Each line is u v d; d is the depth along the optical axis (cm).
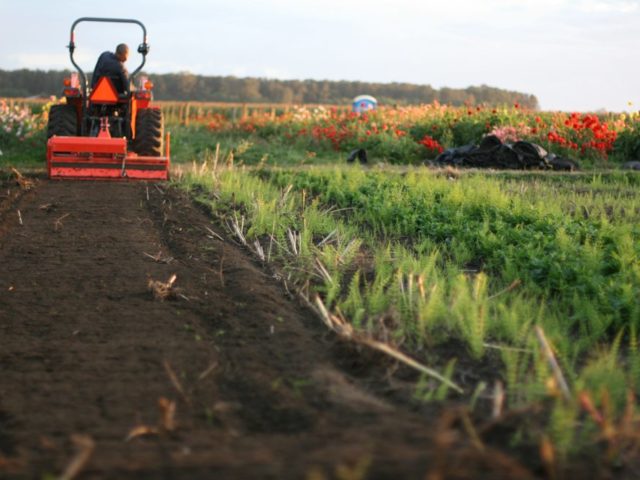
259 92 8512
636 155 1839
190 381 395
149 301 543
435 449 285
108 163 1196
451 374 412
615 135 1841
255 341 459
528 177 1400
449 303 522
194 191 1119
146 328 482
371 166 1673
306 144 2330
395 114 2478
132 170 1200
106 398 369
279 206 940
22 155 1802
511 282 618
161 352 438
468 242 762
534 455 302
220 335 472
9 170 1344
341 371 415
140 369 411
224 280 605
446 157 1728
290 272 630
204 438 316
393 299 523
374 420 334
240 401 371
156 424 337
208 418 346
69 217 875
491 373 416
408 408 362
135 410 355
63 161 1192
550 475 282
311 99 8531
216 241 760
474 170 1483
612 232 765
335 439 305
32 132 1941
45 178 1227
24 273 615
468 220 877
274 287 591
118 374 403
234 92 8462
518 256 674
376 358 419
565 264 623
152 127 1310
